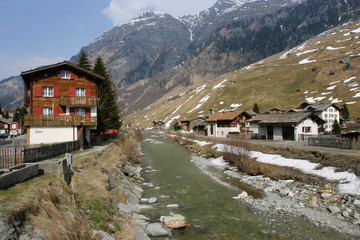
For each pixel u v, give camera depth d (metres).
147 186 24.02
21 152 17.62
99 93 49.22
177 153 49.34
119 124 57.91
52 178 12.41
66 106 35.44
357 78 125.38
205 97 185.75
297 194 19.25
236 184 23.95
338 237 12.66
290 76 166.62
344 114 85.00
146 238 12.08
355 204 15.72
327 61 172.25
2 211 7.21
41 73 34.31
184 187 23.47
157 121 178.75
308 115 47.16
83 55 52.69
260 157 32.75
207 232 13.69
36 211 8.59
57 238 7.98
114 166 25.05
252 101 140.88
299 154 29.22
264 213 16.34
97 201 13.32
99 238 9.80
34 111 33.88
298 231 13.53
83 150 30.67
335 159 23.52
